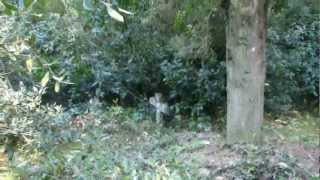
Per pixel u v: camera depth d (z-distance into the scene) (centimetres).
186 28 696
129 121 660
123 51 800
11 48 304
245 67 583
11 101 487
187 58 750
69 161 460
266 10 589
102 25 769
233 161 504
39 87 584
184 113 770
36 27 771
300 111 841
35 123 540
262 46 589
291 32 859
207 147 575
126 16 757
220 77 755
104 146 546
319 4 783
